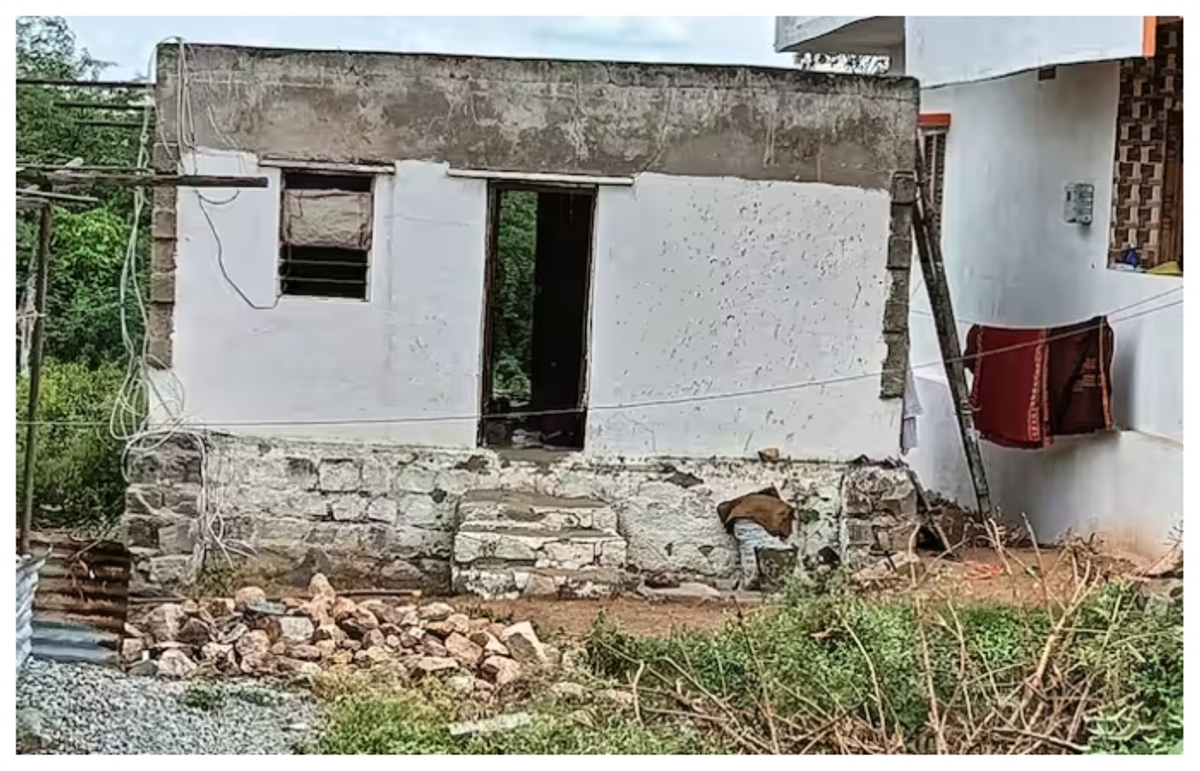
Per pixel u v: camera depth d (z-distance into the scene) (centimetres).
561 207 1345
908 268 1105
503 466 1097
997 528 1027
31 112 1667
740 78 1082
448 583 1088
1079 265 1161
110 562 1069
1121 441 1062
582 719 731
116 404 1109
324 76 1064
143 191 1309
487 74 1070
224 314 1077
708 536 1107
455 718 752
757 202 1091
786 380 1105
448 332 1088
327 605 932
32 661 844
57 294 1670
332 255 1084
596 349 1098
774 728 683
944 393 1364
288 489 1085
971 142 1388
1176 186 1070
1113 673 705
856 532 1102
